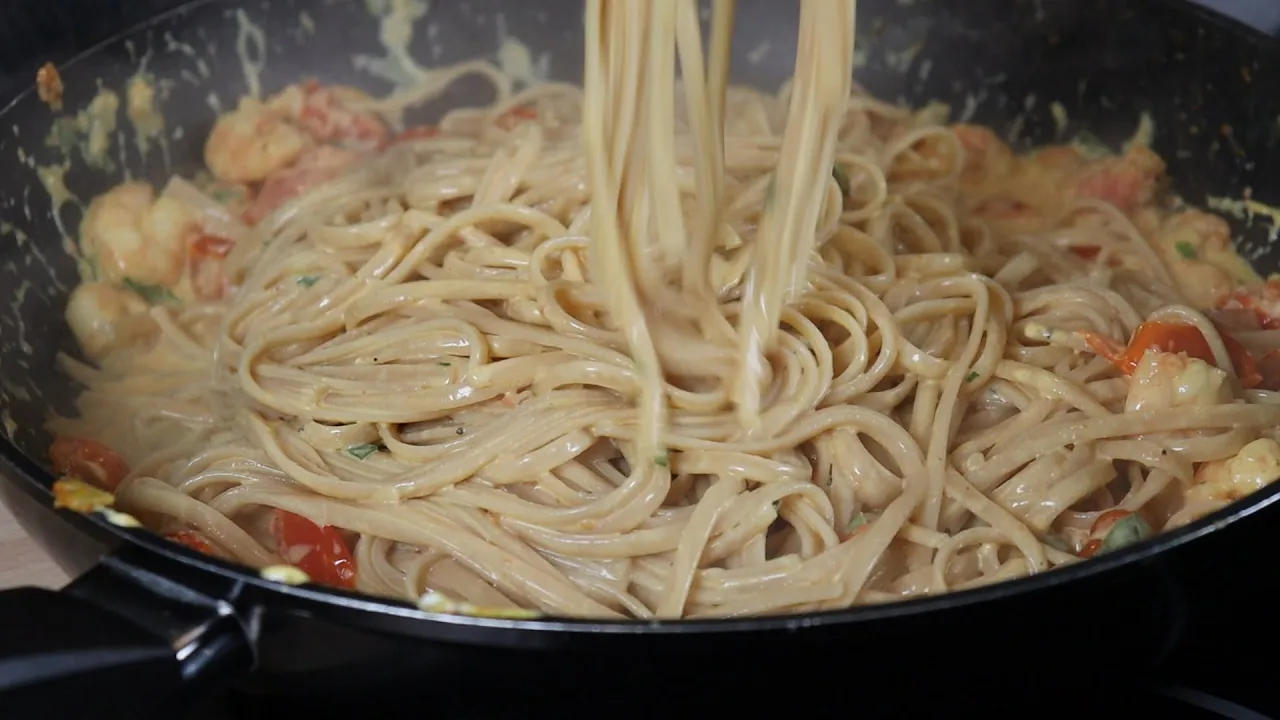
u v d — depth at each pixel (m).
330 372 0.40
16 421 0.39
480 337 0.40
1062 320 0.42
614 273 0.37
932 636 0.30
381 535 0.37
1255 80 0.43
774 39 0.49
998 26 0.47
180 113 0.45
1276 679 0.33
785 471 0.37
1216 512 0.31
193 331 0.43
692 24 0.35
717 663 0.30
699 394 0.38
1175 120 0.45
